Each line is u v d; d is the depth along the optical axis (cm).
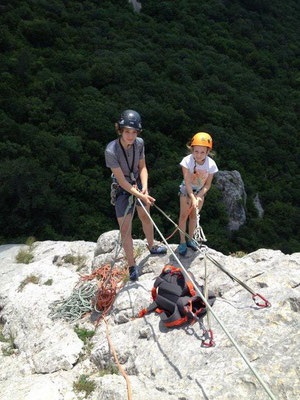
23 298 544
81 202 2625
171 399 302
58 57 3866
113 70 3862
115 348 410
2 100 3092
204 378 320
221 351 354
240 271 473
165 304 416
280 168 3697
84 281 557
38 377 395
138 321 433
